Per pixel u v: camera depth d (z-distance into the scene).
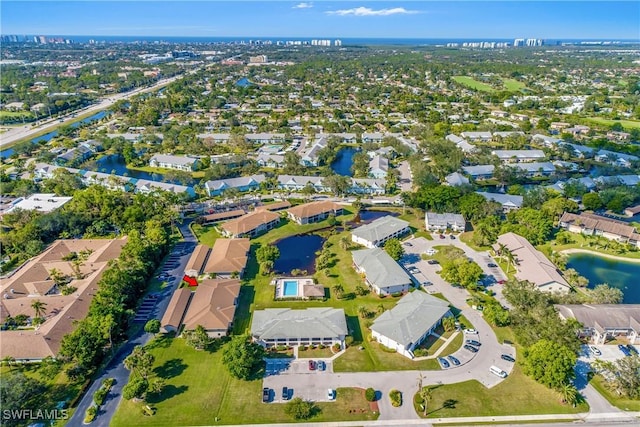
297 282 118.81
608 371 84.75
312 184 190.00
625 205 164.38
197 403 77.81
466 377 84.06
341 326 95.44
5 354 86.44
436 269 124.81
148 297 110.44
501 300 109.25
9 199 176.25
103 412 75.69
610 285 118.12
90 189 159.38
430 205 162.38
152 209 153.62
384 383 82.81
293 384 82.56
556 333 88.25
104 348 89.88
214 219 157.12
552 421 74.50
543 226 139.88
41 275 116.56
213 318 96.88
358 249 137.25
